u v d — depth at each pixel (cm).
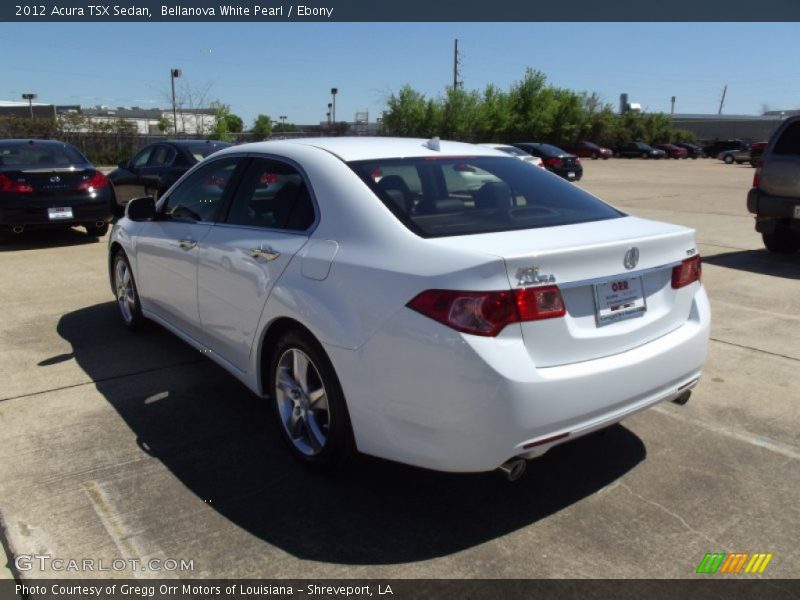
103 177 988
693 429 380
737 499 310
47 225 925
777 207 838
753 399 421
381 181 319
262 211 362
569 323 269
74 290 688
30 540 277
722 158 4922
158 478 325
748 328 567
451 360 253
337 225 310
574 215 332
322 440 322
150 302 491
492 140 5594
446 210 311
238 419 390
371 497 311
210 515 295
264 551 271
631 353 288
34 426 379
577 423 270
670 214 1372
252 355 357
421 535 283
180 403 411
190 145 1105
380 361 273
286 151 364
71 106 6250
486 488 319
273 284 329
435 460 267
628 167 3888
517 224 309
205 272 393
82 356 491
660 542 279
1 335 539
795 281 735
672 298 313
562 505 305
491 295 251
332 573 259
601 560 267
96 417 391
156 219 467
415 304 263
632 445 362
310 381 326
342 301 290
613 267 281
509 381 249
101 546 273
